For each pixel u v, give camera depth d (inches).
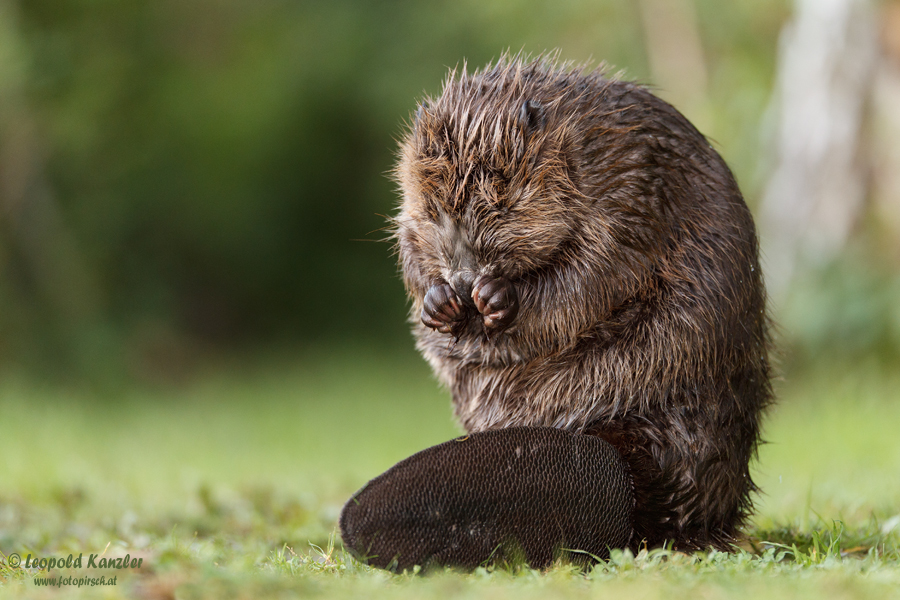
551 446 186.9
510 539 184.7
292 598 155.3
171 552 195.0
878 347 665.0
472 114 209.8
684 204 212.2
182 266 1074.1
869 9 678.5
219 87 1064.2
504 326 203.9
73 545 240.5
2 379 827.4
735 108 786.2
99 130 938.7
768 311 238.8
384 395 855.1
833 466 392.5
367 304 1192.8
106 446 592.1
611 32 888.9
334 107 1128.8
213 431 684.7
